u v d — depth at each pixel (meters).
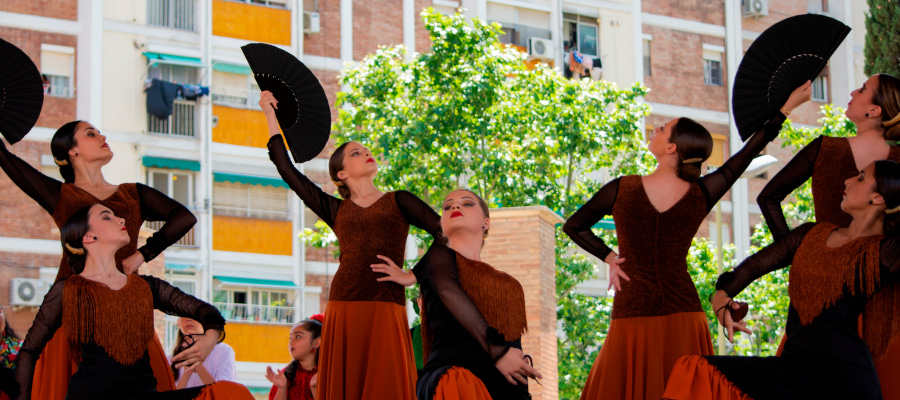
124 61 23.39
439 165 19.05
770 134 6.00
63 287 5.39
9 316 21.56
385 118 19.38
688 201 5.90
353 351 6.14
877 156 5.66
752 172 14.85
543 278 10.30
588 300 20.59
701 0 29.23
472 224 5.61
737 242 27.61
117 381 5.35
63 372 5.66
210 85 23.91
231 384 5.43
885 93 5.64
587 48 27.59
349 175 6.45
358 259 6.28
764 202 5.84
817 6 30.16
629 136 20.70
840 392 4.84
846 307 4.94
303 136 6.53
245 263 23.78
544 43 26.39
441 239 6.27
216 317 5.61
